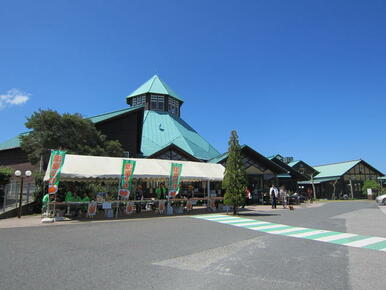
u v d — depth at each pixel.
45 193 18.55
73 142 20.64
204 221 14.64
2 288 4.93
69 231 11.29
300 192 49.59
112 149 23.14
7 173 20.02
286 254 7.51
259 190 30.56
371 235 10.46
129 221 14.65
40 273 5.77
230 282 5.29
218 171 22.27
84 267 6.21
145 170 17.95
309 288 4.99
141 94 39.28
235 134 18.78
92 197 19.97
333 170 57.22
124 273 5.80
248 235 10.42
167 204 18.58
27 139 20.33
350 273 5.84
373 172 56.25
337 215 17.72
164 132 34.53
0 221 14.59
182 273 5.83
